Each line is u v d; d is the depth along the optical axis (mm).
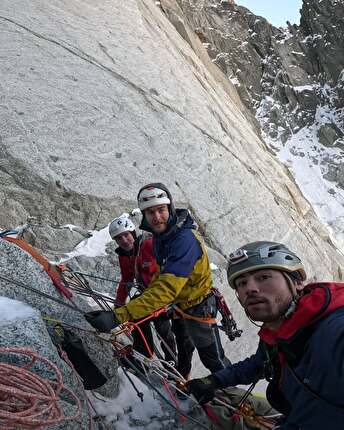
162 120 13242
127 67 14125
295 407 2320
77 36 13883
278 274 2299
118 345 3904
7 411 2406
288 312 2252
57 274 4406
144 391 4430
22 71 11547
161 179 11617
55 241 8898
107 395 4121
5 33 12375
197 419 4160
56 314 3877
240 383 3195
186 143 13234
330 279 15711
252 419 3732
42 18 13711
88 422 3270
